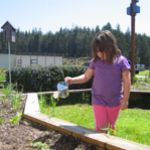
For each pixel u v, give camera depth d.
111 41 2.09
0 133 2.24
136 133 3.26
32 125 2.47
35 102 3.73
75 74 7.59
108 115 2.16
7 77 7.45
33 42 53.66
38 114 2.70
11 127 2.43
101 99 2.14
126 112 5.05
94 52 2.14
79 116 4.38
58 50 54.12
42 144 1.95
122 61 2.12
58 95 2.28
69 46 53.84
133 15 9.27
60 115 4.41
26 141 2.05
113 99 2.13
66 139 2.00
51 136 2.10
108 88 2.12
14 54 23.94
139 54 47.03
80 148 1.84
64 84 2.24
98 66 2.14
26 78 7.23
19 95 4.30
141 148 1.62
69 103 5.96
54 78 7.33
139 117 4.57
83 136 1.90
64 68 7.53
